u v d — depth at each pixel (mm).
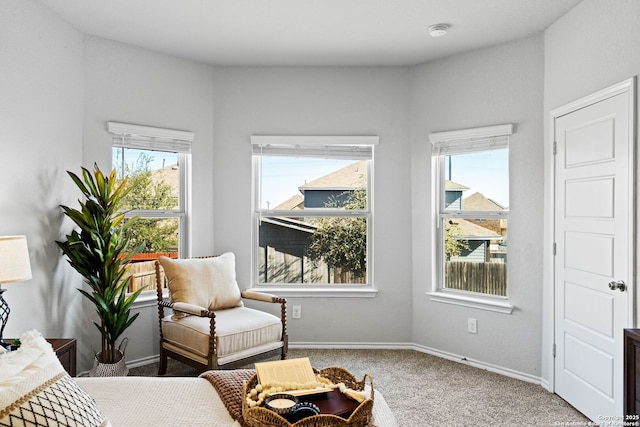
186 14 3096
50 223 3041
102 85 3490
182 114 3918
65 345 2502
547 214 3277
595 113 2738
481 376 3465
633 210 2432
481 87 3680
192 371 3521
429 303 4008
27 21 2811
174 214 3924
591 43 2787
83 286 3400
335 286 4223
